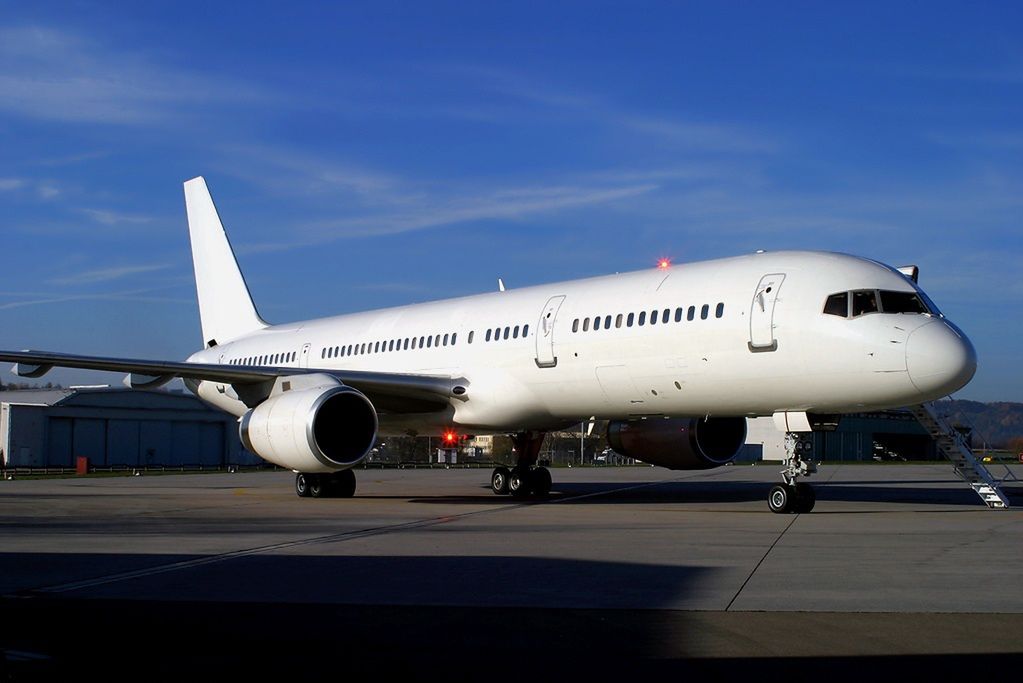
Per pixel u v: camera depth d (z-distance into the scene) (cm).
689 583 1034
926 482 3434
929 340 1681
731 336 1855
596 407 2141
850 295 1758
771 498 1920
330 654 744
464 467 6084
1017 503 2280
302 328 3064
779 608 902
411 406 2414
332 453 2155
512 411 2267
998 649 748
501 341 2283
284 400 2158
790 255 1900
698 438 2339
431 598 959
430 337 2500
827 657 727
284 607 920
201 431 7069
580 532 1527
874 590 989
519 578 1071
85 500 2375
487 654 742
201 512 1961
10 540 1429
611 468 5866
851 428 8350
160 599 960
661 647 760
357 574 1104
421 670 698
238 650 758
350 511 1986
